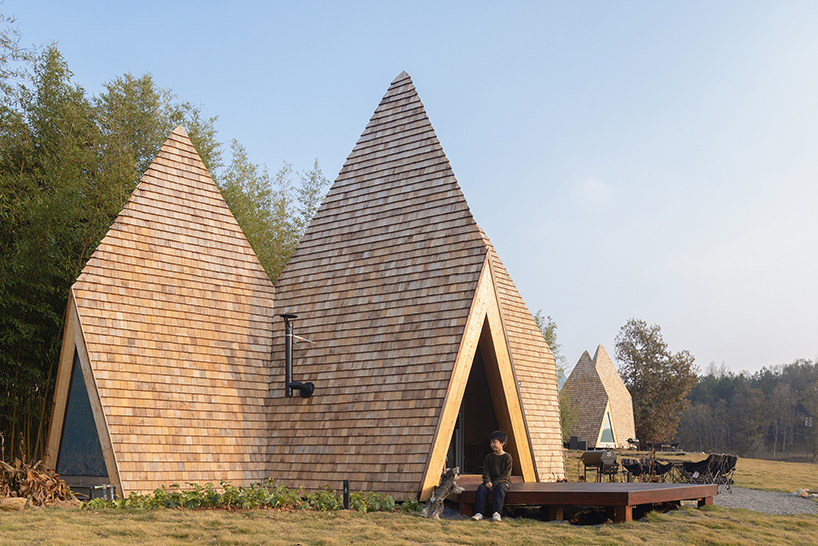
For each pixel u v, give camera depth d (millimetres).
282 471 12297
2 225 13742
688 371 57719
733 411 103938
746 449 97188
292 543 6898
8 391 13805
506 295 18812
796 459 96125
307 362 13336
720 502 12305
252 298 14367
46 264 13695
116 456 10969
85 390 11828
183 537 7164
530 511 10281
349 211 14680
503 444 9680
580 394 46500
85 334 11578
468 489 10172
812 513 10898
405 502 10227
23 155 14836
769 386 113500
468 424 14078
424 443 10852
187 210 14047
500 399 12469
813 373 108938
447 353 11461
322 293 14023
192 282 13492
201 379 12703
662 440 57094
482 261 12078
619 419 49719
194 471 11734
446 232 12836
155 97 19594
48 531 7250
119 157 16688
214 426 12406
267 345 14094
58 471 11891
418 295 12508
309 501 10375
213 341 13266
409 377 11719
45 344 14141
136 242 12938
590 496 8898
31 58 15492
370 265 13617
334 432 12094
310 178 24344
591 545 7203
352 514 9266
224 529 7664
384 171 14547
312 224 15180
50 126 15672
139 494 10883
